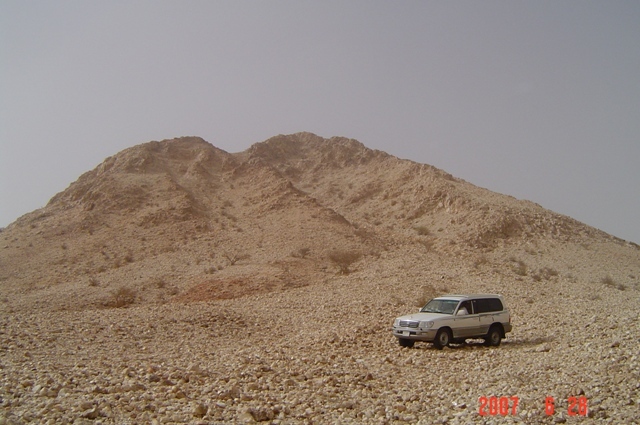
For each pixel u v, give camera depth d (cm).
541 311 2606
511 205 7400
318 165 11481
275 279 4116
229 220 6875
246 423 870
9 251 6072
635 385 1054
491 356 1617
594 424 875
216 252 5609
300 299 3114
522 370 1324
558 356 1478
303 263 4878
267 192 7662
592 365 1278
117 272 5044
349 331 2058
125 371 1213
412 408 1021
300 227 6247
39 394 969
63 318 2228
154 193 7600
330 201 9375
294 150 12400
